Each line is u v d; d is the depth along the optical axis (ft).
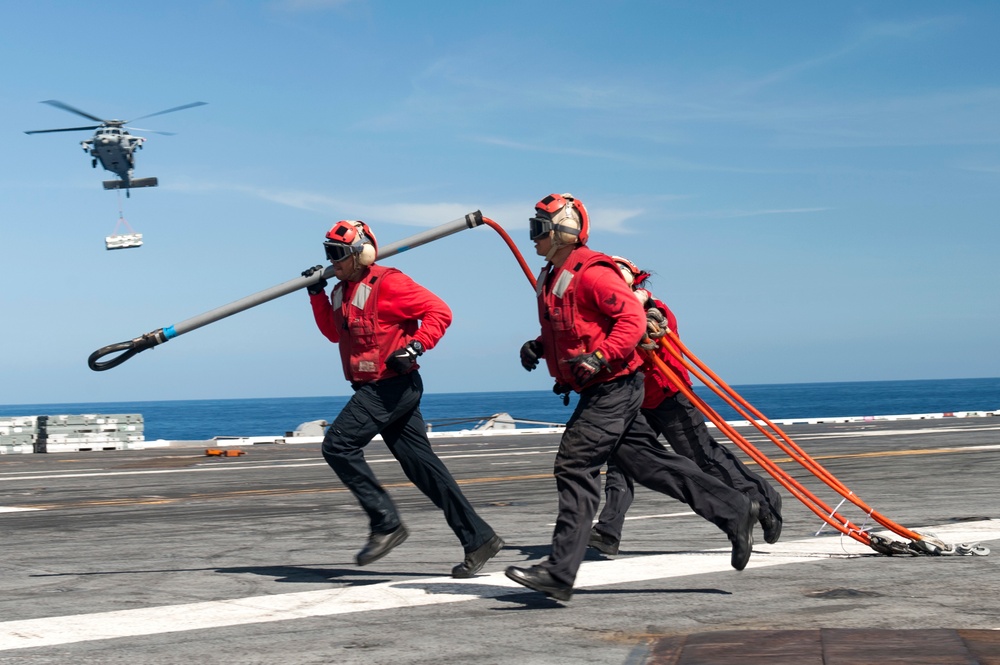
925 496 30.91
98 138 144.25
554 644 11.96
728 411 261.44
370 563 18.21
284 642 12.18
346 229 16.02
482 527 16.63
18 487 43.45
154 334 16.83
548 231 14.49
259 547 21.98
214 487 42.29
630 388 14.37
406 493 36.94
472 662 11.16
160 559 20.16
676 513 27.07
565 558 13.94
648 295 17.90
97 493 39.81
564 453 14.20
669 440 19.01
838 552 19.17
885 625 12.72
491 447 77.10
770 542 18.93
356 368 16.25
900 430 88.02
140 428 90.68
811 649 11.15
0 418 84.69
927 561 17.88
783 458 52.47
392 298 15.98
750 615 13.46
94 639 12.41
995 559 18.03
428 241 16.69
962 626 12.64
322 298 17.08
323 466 56.70
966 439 70.49
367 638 12.36
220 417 540.52
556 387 15.01
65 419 86.63
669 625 12.94
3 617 13.94
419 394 16.43
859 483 36.35
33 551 21.72
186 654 11.60
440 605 14.43
